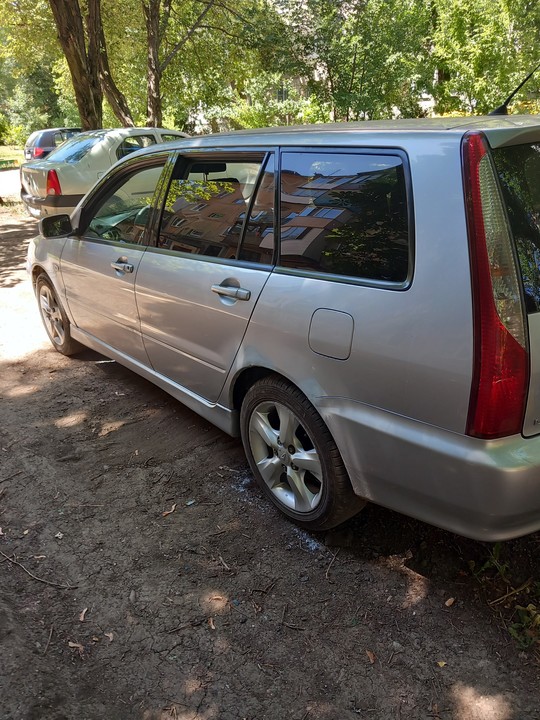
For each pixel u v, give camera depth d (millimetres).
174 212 3359
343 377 2287
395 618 2293
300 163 2590
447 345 1938
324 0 16984
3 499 3111
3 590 2471
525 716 1909
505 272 1881
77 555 2686
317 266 2441
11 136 47688
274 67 18344
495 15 14797
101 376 4645
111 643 2217
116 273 3762
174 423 3857
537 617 2223
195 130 25031
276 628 2270
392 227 2146
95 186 4137
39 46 20438
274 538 2762
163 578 2533
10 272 8383
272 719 1924
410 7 17734
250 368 2807
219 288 2863
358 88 18078
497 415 1885
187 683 2055
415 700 1972
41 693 2004
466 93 16844
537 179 2045
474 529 2039
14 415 4027
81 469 3369
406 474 2160
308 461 2617
